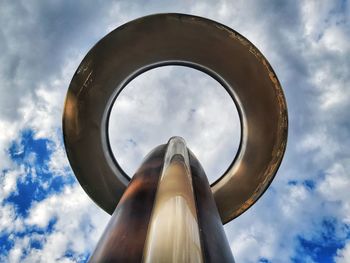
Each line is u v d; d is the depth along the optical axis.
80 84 14.10
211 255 5.38
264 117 14.35
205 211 6.94
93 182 14.91
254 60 14.12
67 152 14.23
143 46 14.82
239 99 15.16
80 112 14.33
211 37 14.51
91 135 14.80
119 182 15.53
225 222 14.71
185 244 4.52
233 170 15.13
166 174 7.00
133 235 5.64
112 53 14.48
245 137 15.11
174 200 5.65
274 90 13.87
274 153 13.99
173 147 9.60
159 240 4.59
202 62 15.41
